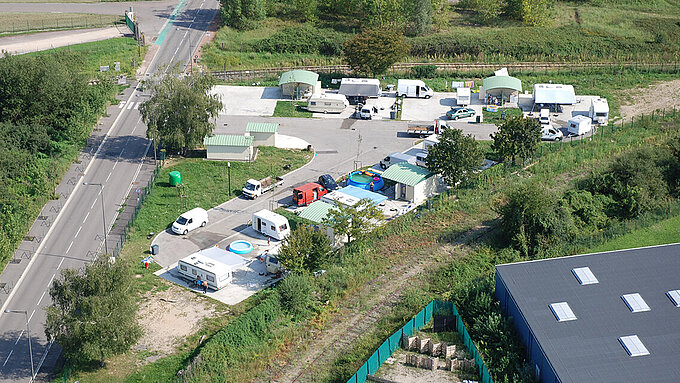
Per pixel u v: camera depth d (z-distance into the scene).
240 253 108.50
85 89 147.88
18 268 104.50
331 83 177.88
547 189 124.56
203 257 102.56
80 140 141.12
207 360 85.44
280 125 154.12
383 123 157.25
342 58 194.38
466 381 83.44
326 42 198.12
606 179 124.44
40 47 185.88
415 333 92.06
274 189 127.94
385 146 146.12
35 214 116.81
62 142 139.62
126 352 88.19
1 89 138.12
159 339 90.88
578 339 83.12
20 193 120.25
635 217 118.62
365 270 104.88
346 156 141.38
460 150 123.50
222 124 153.00
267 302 94.06
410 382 83.56
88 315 82.25
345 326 94.44
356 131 152.62
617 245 111.25
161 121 133.00
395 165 129.00
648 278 92.44
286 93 168.12
